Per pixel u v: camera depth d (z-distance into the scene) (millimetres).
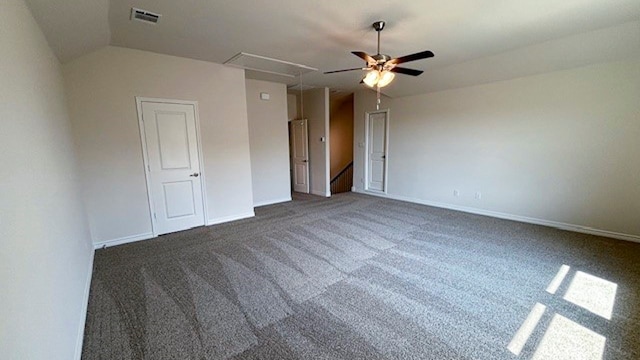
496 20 2809
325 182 6656
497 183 4633
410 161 5887
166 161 3947
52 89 2398
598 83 3535
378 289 2463
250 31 3037
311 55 3895
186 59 3967
